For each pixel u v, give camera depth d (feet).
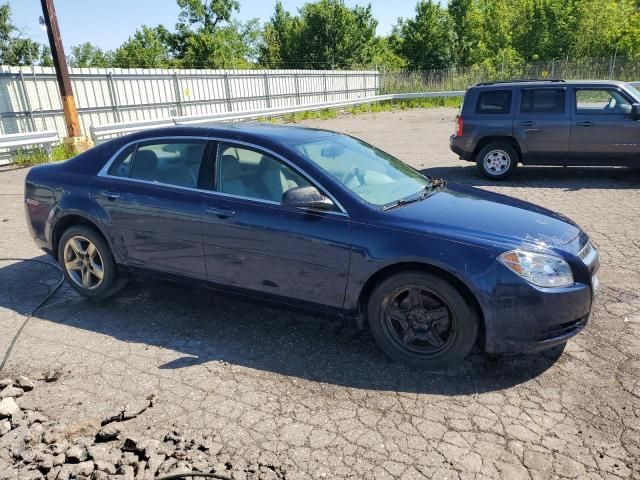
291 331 13.47
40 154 44.29
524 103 31.19
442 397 10.52
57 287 16.46
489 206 12.84
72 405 10.43
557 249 11.13
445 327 11.19
